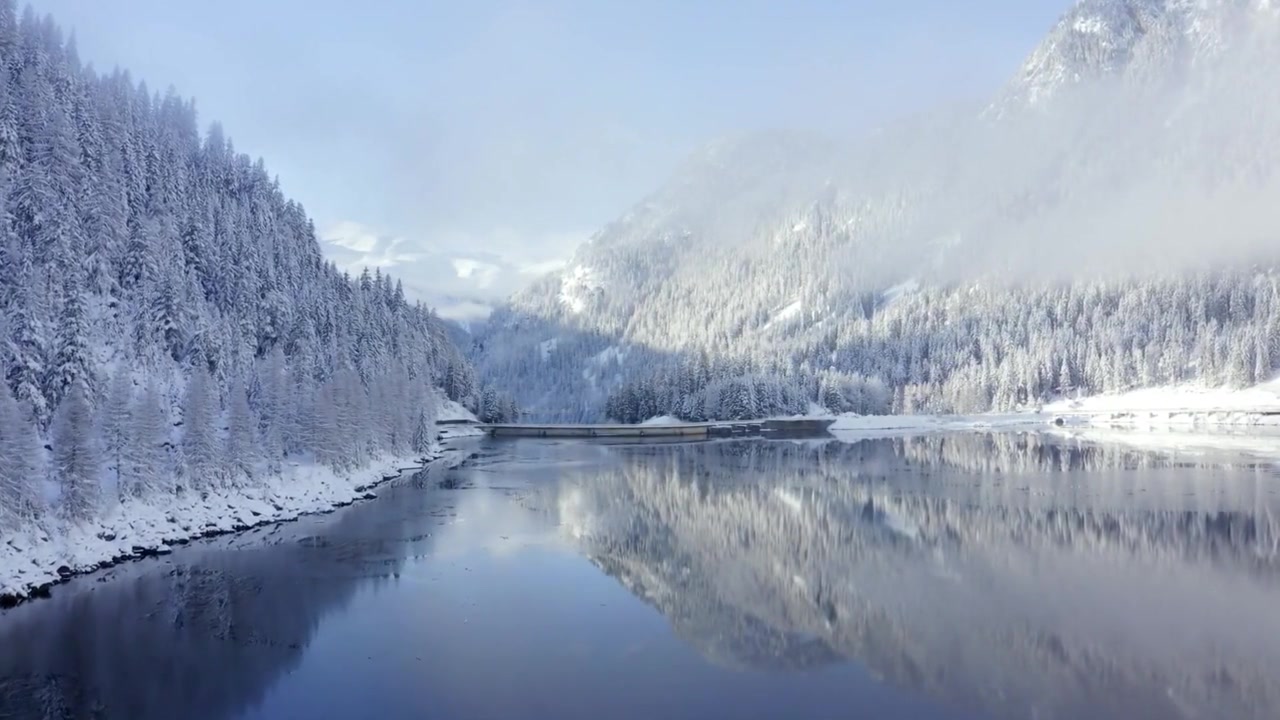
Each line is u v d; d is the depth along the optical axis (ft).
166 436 185.57
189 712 79.61
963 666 90.12
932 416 585.63
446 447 440.04
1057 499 201.57
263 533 170.91
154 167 356.59
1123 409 545.85
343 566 139.74
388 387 327.88
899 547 151.84
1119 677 86.33
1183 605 110.83
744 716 77.56
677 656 94.48
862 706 79.71
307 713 79.05
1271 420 485.56
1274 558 135.85
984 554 143.95
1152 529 161.38
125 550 144.56
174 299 276.82
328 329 414.00
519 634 102.83
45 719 78.79
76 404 145.38
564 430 550.77
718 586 126.00
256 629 104.83
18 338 201.05
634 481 264.11
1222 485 219.82
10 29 330.13
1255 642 95.66
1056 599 114.93
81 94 328.70
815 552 149.48
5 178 262.06
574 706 80.12
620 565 140.56
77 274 217.97
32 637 102.06
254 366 306.55
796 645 97.96
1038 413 580.71
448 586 126.52
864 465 304.30
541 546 157.07
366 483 246.88
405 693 83.71
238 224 397.80
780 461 331.16
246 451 195.42
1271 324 553.64
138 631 104.06
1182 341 601.62
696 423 557.33
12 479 129.39
